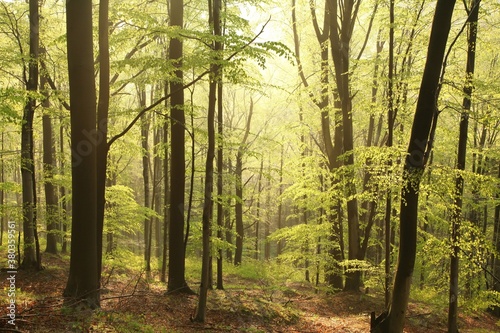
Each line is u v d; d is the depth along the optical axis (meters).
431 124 8.09
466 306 9.88
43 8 12.40
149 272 16.50
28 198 11.47
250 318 9.73
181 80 8.71
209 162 8.31
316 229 13.84
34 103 11.20
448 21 7.16
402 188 7.74
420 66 11.18
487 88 9.03
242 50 7.09
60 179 13.20
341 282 15.21
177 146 11.28
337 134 14.44
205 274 8.60
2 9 11.43
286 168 16.28
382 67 12.34
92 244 7.55
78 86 7.33
